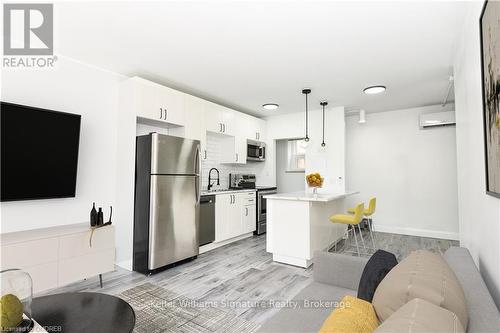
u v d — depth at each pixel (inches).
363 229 224.5
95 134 130.4
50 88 115.5
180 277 120.6
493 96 47.7
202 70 133.2
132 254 130.3
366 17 87.3
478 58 65.4
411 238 198.4
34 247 92.1
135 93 131.8
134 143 131.7
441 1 78.7
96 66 129.6
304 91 164.1
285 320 52.5
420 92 167.3
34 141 105.1
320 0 78.9
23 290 50.3
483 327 31.6
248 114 229.0
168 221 130.6
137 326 81.3
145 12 85.2
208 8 82.8
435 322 25.3
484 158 58.1
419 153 208.2
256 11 84.3
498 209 49.4
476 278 45.8
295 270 129.2
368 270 56.0
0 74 103.0
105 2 80.4
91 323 54.2
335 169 202.8
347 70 131.7
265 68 130.1
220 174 207.5
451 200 196.5
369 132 228.5
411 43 104.4
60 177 112.9
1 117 96.6
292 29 94.8
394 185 217.3
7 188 98.4
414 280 37.8
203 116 169.8
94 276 115.3
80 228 108.9
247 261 143.1
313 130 214.4
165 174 130.1
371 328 36.5
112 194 136.6
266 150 237.3
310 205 133.0
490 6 48.0
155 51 112.9
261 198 209.2
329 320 37.5
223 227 172.9
